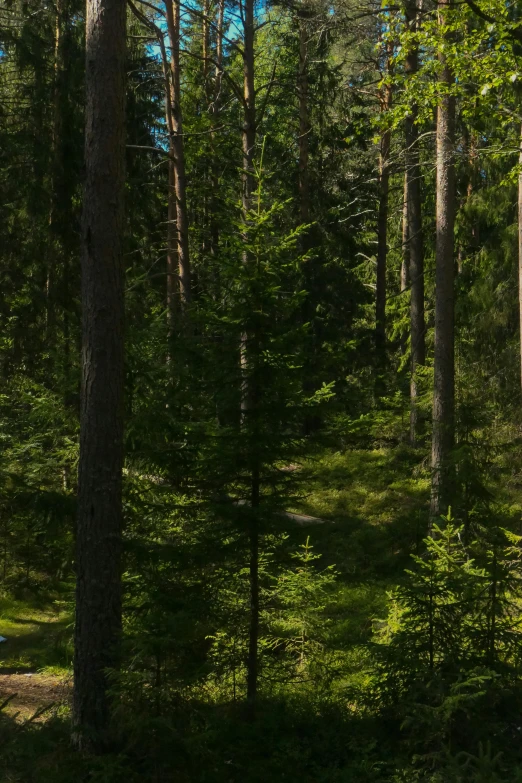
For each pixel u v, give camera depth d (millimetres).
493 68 9156
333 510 15445
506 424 14680
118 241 6523
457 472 8078
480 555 7148
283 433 6594
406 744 5645
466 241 20453
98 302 6434
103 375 6430
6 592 12656
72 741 5965
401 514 14656
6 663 10141
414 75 9906
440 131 12789
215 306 6820
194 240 22516
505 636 5723
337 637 9125
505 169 17109
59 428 9766
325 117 23812
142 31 21047
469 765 4586
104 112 6434
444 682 5336
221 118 21312
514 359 16688
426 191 24375
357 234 26547
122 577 6949
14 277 16188
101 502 6387
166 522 7238
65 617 12141
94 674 6238
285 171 23297
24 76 17906
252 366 6625
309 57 22062
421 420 17969
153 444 6762
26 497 7508
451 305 12531
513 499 12945
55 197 16453
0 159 16344
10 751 5371
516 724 5578
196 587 6367
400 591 5879
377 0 12469
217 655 6516
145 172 19656
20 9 16984
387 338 25266
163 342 7664
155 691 5512
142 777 5324
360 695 6305
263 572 6898
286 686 7234
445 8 9406
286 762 5719
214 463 6449
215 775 5344
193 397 6699
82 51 17016
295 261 6750
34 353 15438
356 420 6844
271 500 6602
